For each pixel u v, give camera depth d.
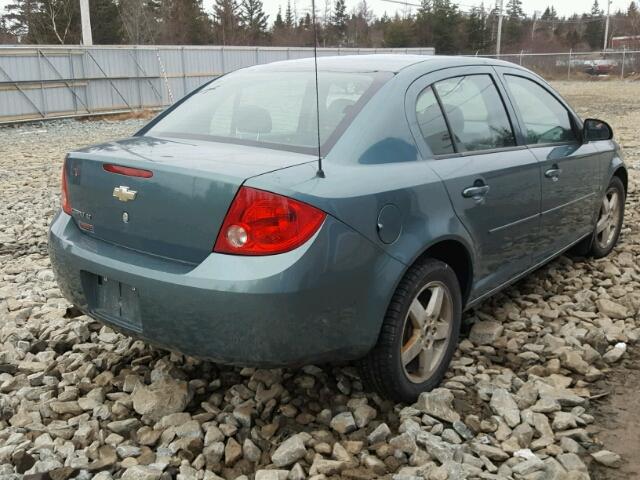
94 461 2.68
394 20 69.81
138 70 24.31
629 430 2.99
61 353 3.79
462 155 3.36
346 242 2.59
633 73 46.94
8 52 20.36
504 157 3.63
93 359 3.64
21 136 17.30
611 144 5.15
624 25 90.19
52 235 3.18
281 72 3.63
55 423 2.98
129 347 3.73
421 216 2.94
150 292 2.66
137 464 2.67
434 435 2.85
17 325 4.20
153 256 2.76
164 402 3.06
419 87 3.28
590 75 47.19
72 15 52.22
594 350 3.66
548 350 3.70
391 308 2.88
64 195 3.24
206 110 3.50
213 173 2.57
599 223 5.17
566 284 4.79
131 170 2.78
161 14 59.59
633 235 6.01
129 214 2.81
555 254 4.41
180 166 2.65
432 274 3.03
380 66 3.40
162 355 3.61
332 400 3.12
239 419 2.95
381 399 3.14
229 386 3.30
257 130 3.14
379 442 2.81
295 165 2.67
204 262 2.56
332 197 2.57
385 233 2.76
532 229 3.93
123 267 2.76
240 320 2.48
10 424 3.02
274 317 2.47
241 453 2.76
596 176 4.76
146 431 2.90
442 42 68.81
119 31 53.28
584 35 94.25
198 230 2.59
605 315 4.24
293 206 2.49
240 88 3.59
